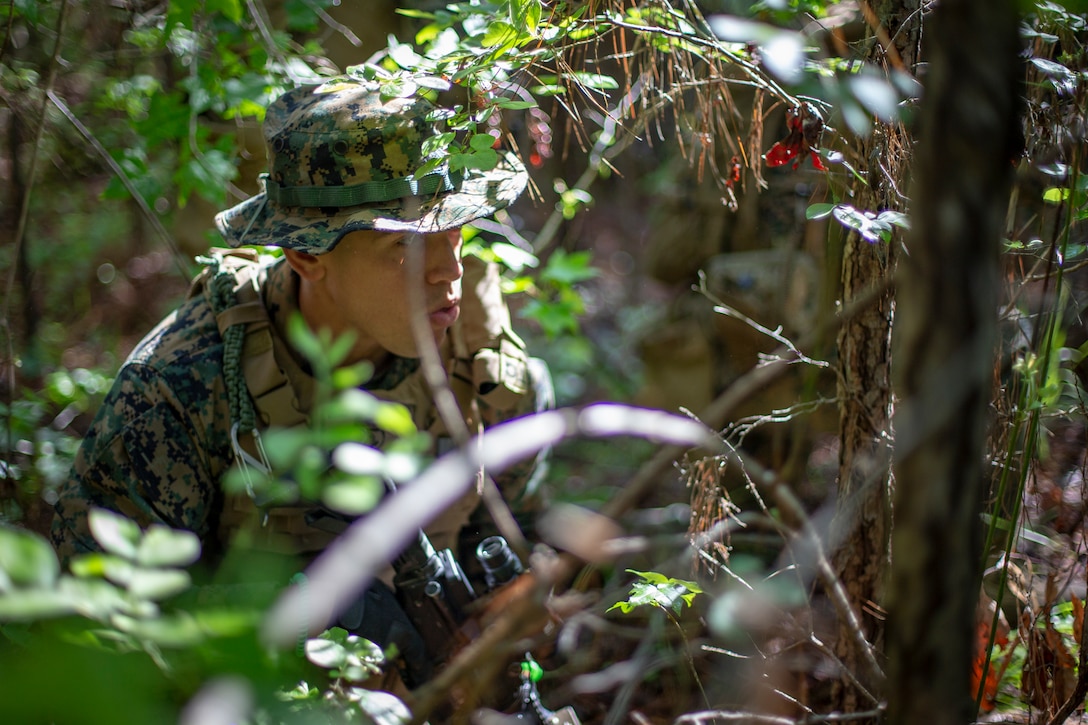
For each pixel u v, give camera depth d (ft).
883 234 3.83
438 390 2.61
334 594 1.56
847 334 4.45
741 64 4.30
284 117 5.00
